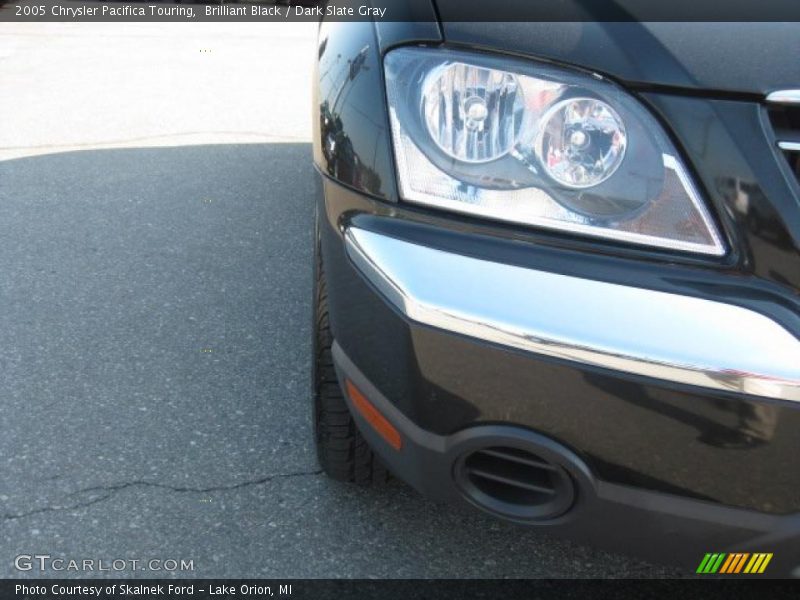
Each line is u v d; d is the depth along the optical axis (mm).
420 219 1479
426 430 1537
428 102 1481
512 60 1449
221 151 4488
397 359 1503
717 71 1371
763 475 1394
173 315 2973
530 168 1437
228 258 3371
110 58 6324
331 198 1629
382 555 2021
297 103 5355
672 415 1368
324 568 1981
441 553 2031
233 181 4098
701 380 1332
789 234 1331
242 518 2107
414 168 1486
